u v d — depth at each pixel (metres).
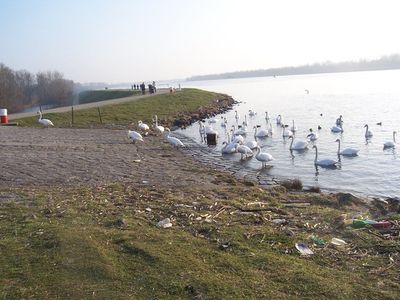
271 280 9.55
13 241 11.51
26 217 13.66
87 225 12.97
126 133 41.12
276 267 10.21
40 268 9.95
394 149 34.44
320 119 56.22
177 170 25.17
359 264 10.59
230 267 10.16
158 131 44.44
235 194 18.30
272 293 8.94
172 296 8.82
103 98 107.00
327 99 88.69
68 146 32.25
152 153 31.95
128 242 11.46
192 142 40.41
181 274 9.70
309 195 19.03
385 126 47.62
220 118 62.06
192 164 28.50
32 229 12.43
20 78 153.50
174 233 12.59
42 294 8.86
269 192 19.58
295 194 19.69
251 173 27.48
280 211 15.37
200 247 11.41
